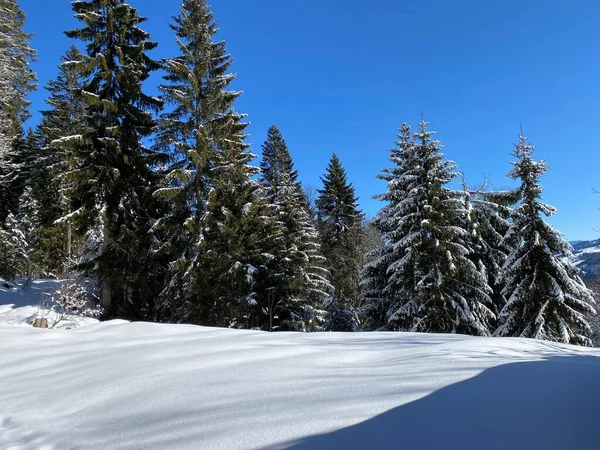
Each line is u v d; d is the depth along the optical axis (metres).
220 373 4.73
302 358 5.24
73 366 5.61
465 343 5.68
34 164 27.39
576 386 3.44
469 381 3.63
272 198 29.47
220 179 16.47
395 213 16.73
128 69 15.77
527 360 4.54
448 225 15.87
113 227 15.26
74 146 15.05
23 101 24.52
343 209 36.75
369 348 5.85
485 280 15.42
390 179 18.56
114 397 4.29
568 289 14.57
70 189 14.98
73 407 4.13
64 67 14.98
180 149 15.95
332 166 38.69
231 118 16.70
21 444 3.39
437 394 3.27
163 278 16.78
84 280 15.95
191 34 17.05
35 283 20.17
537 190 15.09
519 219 15.45
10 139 22.48
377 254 18.47
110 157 15.45
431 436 2.50
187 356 5.71
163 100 16.47
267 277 19.23
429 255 15.53
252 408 3.35
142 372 5.01
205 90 16.75
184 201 15.76
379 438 2.52
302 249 22.48
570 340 14.41
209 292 15.76
